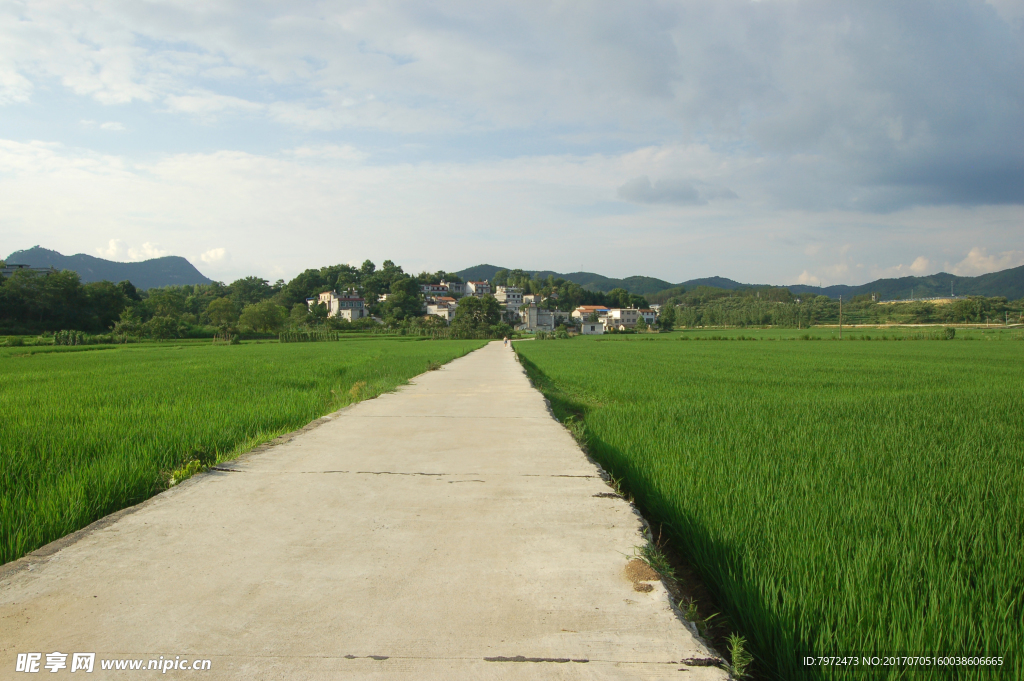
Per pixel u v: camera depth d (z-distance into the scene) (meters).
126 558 3.37
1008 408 11.17
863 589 3.14
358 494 4.79
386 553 3.48
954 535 4.05
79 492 4.78
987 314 136.88
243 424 8.65
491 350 44.78
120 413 9.49
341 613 2.71
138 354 37.19
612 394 14.66
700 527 4.23
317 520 4.11
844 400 12.62
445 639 2.49
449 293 193.00
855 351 42.59
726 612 3.33
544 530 3.93
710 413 10.34
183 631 2.54
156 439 7.04
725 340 77.69
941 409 10.99
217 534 3.80
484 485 5.11
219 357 31.66
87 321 88.56
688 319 172.62
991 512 4.59
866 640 2.76
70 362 27.16
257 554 3.45
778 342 67.31
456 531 3.90
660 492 5.23
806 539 3.92
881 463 6.28
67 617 2.66
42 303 82.81
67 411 9.80
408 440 7.29
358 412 9.94
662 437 7.95
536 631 2.58
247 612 2.71
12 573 3.14
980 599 3.15
